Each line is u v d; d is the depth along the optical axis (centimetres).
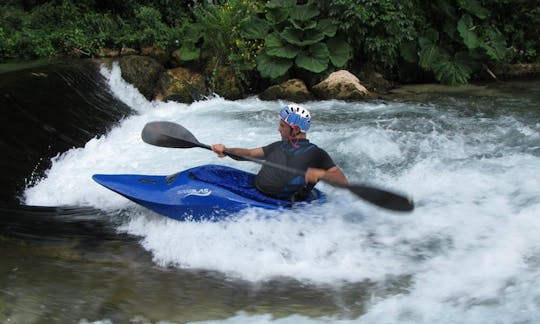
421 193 516
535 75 1234
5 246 409
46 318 324
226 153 466
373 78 1105
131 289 362
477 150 652
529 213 460
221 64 1048
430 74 1193
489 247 409
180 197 443
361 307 343
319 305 347
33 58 977
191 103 980
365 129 765
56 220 470
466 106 932
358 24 1077
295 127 447
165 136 480
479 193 509
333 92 1011
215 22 1055
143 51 1055
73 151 677
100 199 523
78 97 833
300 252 410
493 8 1241
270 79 1073
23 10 1125
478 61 1195
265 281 377
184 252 412
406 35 1119
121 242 430
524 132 733
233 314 337
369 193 412
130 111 902
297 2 1169
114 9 1199
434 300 347
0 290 349
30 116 698
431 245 416
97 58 1005
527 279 364
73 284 364
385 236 431
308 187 459
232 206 440
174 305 345
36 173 596
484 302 341
